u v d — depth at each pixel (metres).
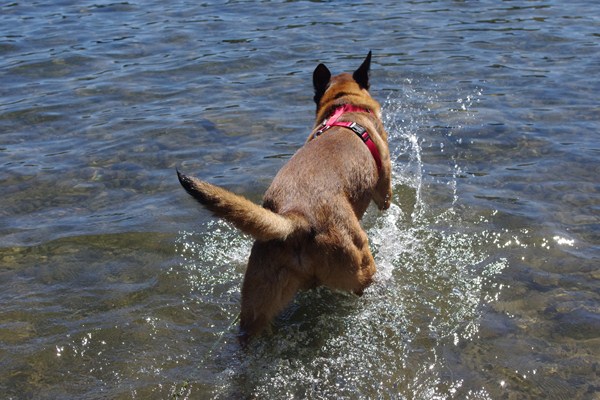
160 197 6.30
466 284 4.90
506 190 6.23
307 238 4.20
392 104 8.34
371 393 3.89
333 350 4.29
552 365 4.02
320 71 6.38
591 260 5.07
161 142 7.46
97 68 9.84
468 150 7.11
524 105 8.20
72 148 7.34
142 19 12.45
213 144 7.41
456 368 4.05
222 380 4.02
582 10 12.38
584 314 4.48
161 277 5.07
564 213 5.77
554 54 9.99
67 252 5.38
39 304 4.71
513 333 4.34
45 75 9.57
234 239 5.62
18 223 5.83
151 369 4.10
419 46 10.55
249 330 4.18
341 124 5.32
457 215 5.86
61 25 12.02
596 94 8.41
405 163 6.88
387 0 13.65
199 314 4.65
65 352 4.23
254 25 11.96
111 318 4.57
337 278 4.39
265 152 7.17
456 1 13.34
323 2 13.57
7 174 6.71
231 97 8.73
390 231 5.67
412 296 4.79
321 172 4.55
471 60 9.84
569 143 7.10
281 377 4.05
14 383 3.96
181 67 9.85
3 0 13.97
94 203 6.20
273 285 4.17
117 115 8.22
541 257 5.17
